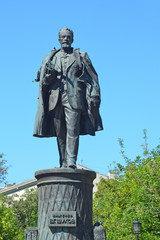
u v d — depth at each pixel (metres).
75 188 6.85
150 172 20.33
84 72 7.32
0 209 28.25
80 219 6.80
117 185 27.67
